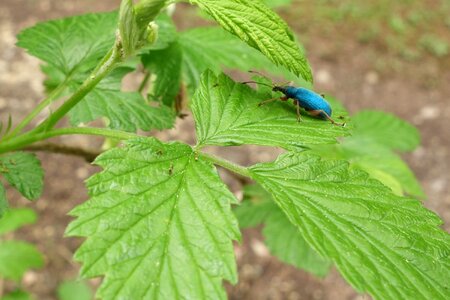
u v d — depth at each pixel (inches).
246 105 2.9
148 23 2.5
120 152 2.4
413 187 4.4
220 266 2.1
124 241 2.1
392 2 15.2
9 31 11.7
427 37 14.0
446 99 12.3
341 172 2.5
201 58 4.0
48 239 8.5
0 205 2.8
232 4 2.4
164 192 2.3
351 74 12.7
